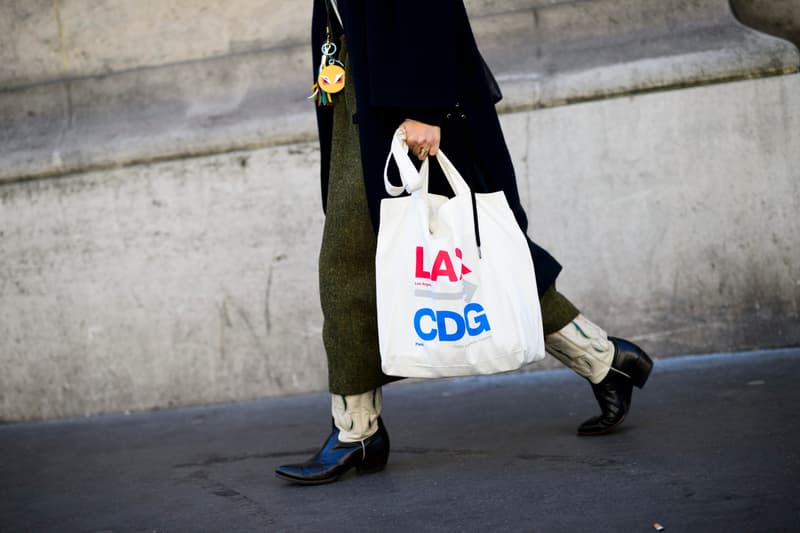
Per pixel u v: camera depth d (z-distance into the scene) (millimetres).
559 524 2777
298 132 6301
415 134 3400
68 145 6641
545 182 5988
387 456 3881
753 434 3678
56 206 6609
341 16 3617
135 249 6520
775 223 5734
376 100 3367
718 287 5809
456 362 3369
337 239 3658
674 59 5855
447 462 3908
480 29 6332
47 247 6629
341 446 3783
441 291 3357
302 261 6320
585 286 5973
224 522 3299
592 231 5945
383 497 3391
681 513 2744
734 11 6113
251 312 6391
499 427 4590
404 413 5336
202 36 6758
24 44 6969
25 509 3887
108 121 6746
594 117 5918
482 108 3625
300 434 5082
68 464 4906
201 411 6238
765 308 5754
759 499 2793
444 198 3500
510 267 3439
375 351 3711
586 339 3979
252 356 6398
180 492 3928
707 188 5805
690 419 4125
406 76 3363
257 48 6707
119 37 6855
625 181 5895
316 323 6320
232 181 6387
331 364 3762
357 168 3625
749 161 5750
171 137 6473
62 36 6914
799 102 5691
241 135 6367
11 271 6680
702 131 5801
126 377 6555
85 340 6594
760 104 5734
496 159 3652
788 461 3205
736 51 5793
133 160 6488
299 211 6312
